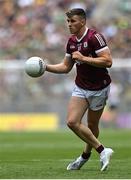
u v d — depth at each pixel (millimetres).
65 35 82812
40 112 71188
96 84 23594
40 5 87938
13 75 74125
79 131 23391
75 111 23438
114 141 47906
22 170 24344
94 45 23203
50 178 20781
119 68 72312
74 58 22875
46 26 84750
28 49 81062
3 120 71750
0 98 73000
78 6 87250
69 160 31312
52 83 72688
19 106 71812
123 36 81875
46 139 52031
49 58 78875
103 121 69750
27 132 62969
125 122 69812
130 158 32094
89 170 24062
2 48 82375
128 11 86812
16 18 86938
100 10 87438
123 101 70438
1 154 37375
